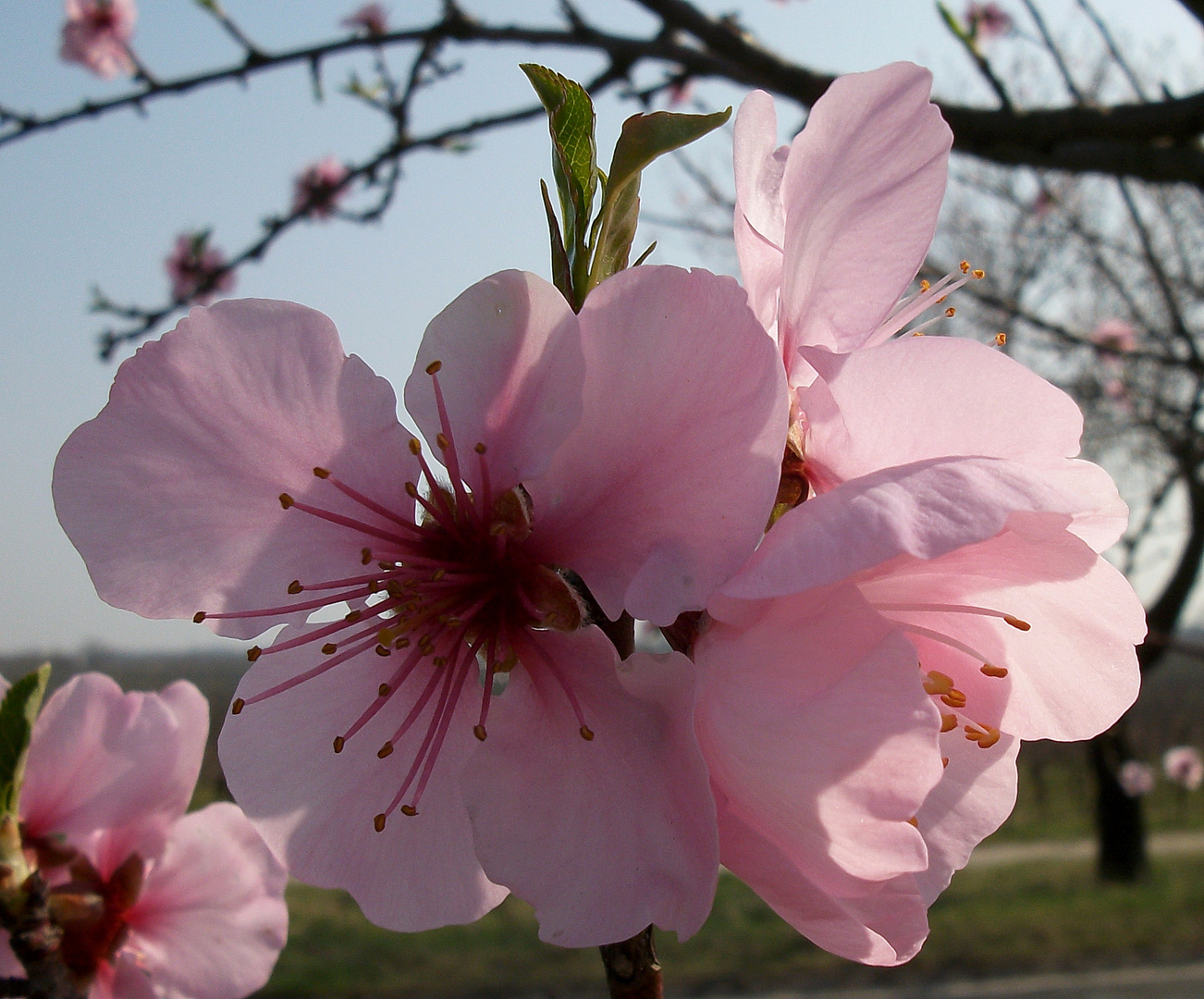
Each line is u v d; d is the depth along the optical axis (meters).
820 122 0.09
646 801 0.08
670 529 0.08
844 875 0.08
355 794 0.09
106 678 0.10
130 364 0.09
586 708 0.08
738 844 0.08
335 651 0.09
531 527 0.09
